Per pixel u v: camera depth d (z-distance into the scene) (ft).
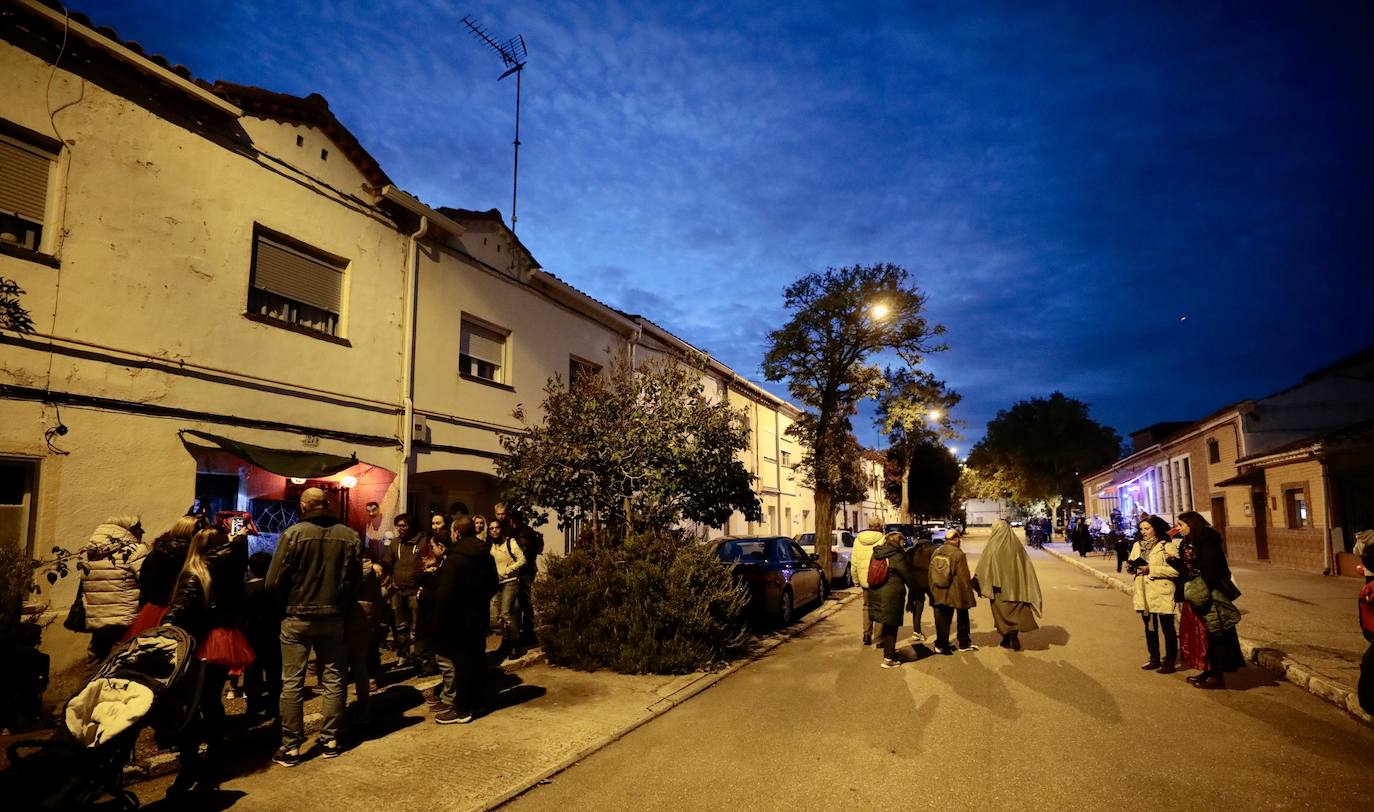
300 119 31.42
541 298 48.03
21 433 21.50
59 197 22.99
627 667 25.90
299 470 27.71
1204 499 92.73
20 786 12.33
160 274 25.59
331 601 17.01
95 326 23.54
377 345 34.91
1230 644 22.91
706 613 27.07
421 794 14.99
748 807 14.21
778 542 42.78
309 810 14.21
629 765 16.80
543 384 47.55
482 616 20.61
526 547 29.71
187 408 26.11
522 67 49.60
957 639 32.48
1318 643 28.94
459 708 19.92
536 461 31.68
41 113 22.62
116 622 18.52
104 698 13.21
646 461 31.01
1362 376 77.61
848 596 53.62
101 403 23.48
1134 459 126.52
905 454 125.29
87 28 23.31
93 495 23.12
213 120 27.89
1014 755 16.87
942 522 169.89
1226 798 14.32
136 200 25.05
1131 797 14.37
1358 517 59.77
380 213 35.63
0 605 17.71
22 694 17.99
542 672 26.40
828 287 65.98
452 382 39.52
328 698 17.25
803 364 67.62
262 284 29.86
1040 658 28.40
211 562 15.39
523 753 17.48
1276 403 79.97
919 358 66.44
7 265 21.45
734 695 23.27
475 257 41.98
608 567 28.02
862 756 17.01
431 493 41.27
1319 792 14.61
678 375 33.53
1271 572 62.69
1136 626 36.47
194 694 14.20
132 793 14.15
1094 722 19.53
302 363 30.89
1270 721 19.58
